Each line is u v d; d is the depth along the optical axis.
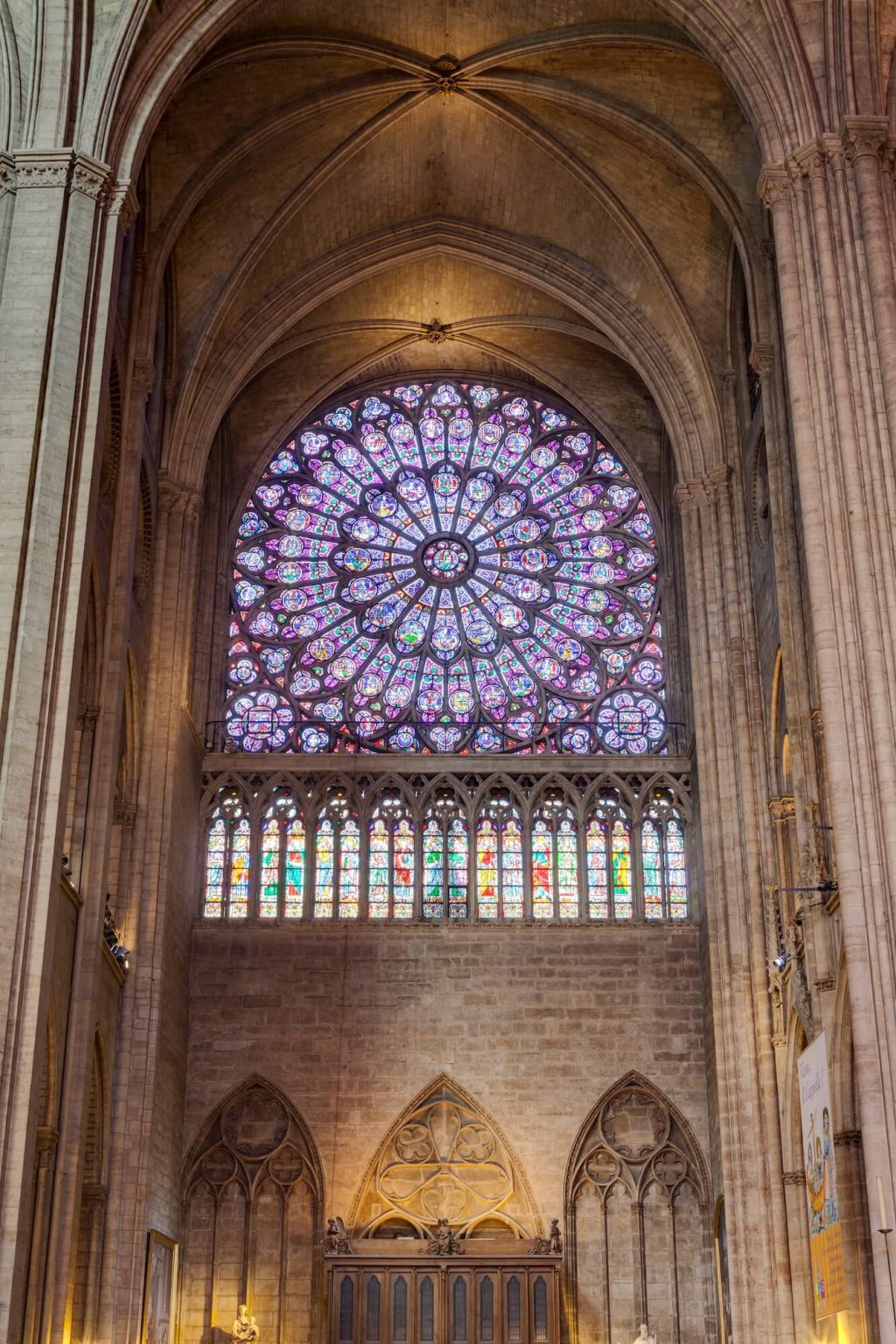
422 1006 39.50
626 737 43.31
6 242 28.03
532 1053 39.12
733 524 38.22
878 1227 22.64
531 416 46.97
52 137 28.66
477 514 46.12
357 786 41.78
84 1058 29.11
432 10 35.75
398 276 44.16
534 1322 36.00
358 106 38.16
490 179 40.84
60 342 27.41
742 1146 34.19
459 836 41.47
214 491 44.75
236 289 39.41
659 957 40.00
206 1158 38.34
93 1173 32.38
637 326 40.34
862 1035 23.72
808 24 29.97
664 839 41.50
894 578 26.11
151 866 35.56
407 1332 35.88
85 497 27.00
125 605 32.88
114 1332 31.39
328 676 43.97
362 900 40.66
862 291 28.08
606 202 38.91
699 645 38.06
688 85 35.91
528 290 44.34
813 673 31.02
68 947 29.42
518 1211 37.91
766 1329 32.41
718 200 35.81
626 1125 38.66
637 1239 37.56
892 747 25.02
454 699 43.75
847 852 24.69
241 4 30.83
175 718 37.00
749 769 36.12
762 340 34.19
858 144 28.97
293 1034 39.19
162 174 36.06
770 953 34.31
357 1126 38.50
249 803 41.59
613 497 46.22
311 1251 37.53
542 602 44.88
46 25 29.11
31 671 25.31
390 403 47.12
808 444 27.34
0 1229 22.64
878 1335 26.31
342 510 46.12
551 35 35.72
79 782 31.19
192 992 39.47
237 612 44.59
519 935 40.19
